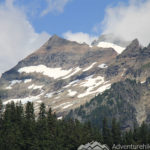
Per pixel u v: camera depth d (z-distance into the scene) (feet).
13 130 549.54
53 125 595.88
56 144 549.13
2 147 511.81
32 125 563.48
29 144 536.01
